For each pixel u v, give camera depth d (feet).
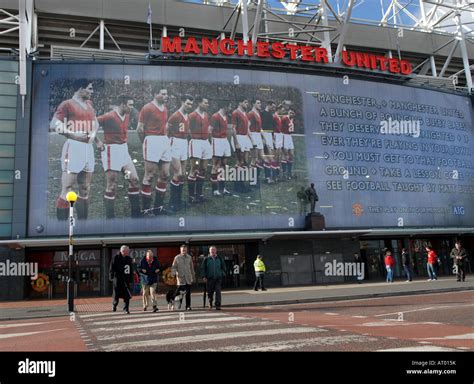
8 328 45.55
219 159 112.78
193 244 113.29
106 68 111.34
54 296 103.96
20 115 105.91
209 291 56.18
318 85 123.65
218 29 138.10
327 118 122.52
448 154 135.23
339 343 26.04
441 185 131.85
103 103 109.50
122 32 133.80
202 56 115.75
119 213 105.60
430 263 101.65
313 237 114.52
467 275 122.62
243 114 116.26
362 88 127.75
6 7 120.67
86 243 103.40
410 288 79.00
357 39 152.46
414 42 158.71
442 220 129.59
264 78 119.65
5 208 101.65
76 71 110.11
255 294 82.38
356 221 119.55
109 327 39.93
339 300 67.97
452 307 47.21
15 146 104.22
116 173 107.04
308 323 37.60
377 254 127.44
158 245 111.34
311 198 113.70
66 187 104.63
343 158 121.70
